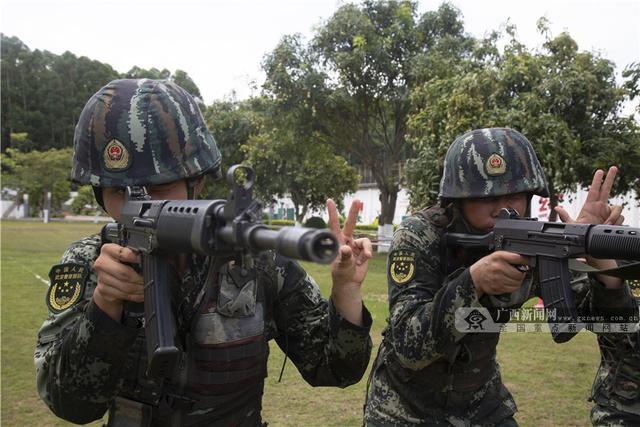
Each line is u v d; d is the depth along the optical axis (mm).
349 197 32812
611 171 2451
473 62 12086
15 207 52969
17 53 64625
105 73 69125
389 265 2424
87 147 1770
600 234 1972
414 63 16219
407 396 2400
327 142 19000
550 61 10344
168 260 1494
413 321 2168
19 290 10117
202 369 1697
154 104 1774
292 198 24281
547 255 2100
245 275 1754
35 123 62438
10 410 4496
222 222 1279
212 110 22844
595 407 2783
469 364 2346
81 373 1501
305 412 4582
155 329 1421
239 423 1781
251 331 1758
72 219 47812
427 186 10992
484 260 2008
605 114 10203
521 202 2543
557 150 9258
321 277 12750
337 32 16672
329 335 1870
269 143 19062
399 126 18156
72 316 1709
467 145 2514
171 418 1688
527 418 4414
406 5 17312
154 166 1740
